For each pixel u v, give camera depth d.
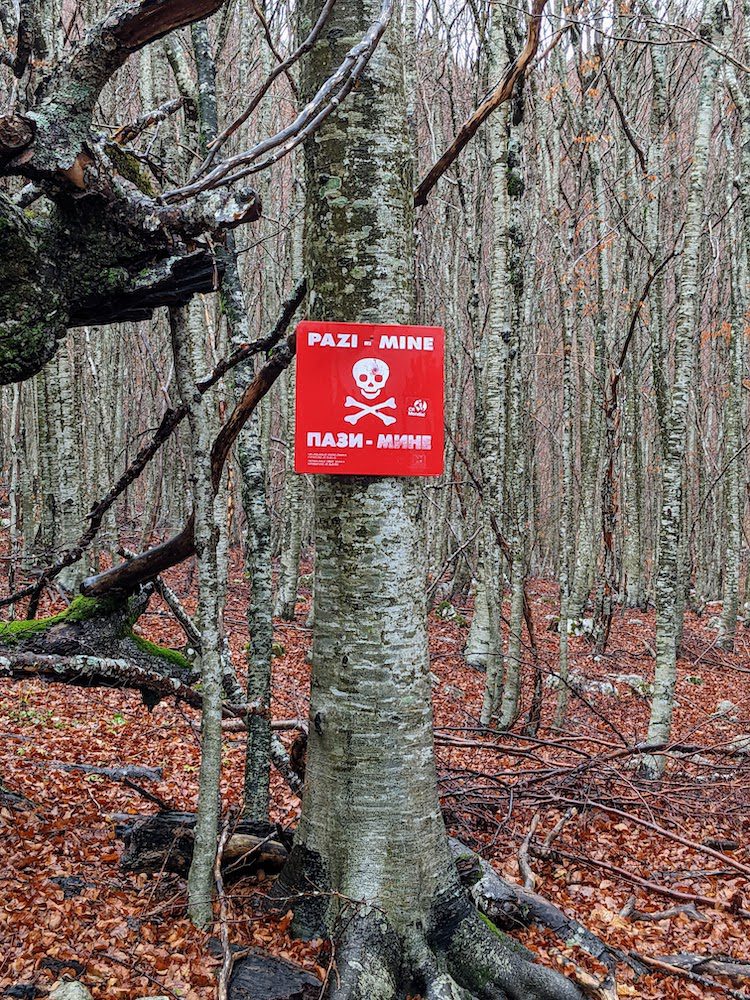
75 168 2.68
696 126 7.09
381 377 3.37
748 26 10.58
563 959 3.77
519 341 8.80
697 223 7.09
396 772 3.42
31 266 2.73
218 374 3.54
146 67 8.73
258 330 17.41
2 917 3.62
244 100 13.02
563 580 9.09
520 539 8.33
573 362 10.29
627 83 12.72
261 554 4.48
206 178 2.49
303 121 2.52
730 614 14.46
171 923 3.68
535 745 7.91
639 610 17.75
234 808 4.96
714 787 6.72
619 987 3.74
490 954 3.40
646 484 19.28
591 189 11.98
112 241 2.88
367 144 3.36
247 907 3.80
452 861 3.58
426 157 16.50
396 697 3.43
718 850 5.73
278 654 11.12
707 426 19.88
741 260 13.64
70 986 3.14
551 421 22.34
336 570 3.47
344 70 2.52
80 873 4.12
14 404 10.61
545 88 13.00
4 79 6.53
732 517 14.41
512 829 5.60
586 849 5.52
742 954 4.33
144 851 4.17
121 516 17.23
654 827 5.33
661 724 7.14
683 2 13.16
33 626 4.07
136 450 17.09
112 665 4.04
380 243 3.38
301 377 3.32
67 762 6.33
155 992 3.22
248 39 12.25
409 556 3.48
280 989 3.20
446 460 14.97
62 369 8.59
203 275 3.10
